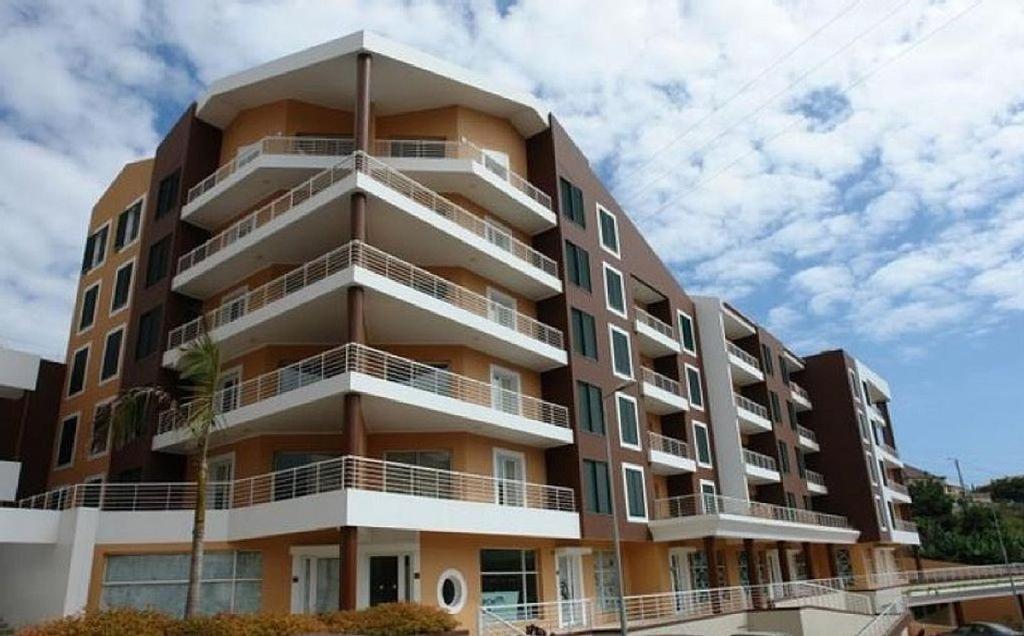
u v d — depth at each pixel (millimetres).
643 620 26891
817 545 49062
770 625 28828
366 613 18156
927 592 48281
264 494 23688
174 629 15562
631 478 31797
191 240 29688
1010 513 95188
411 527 20859
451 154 29031
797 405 54938
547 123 32500
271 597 22359
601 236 35438
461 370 26547
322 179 26266
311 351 25812
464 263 27984
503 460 27516
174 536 21750
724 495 40281
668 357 40281
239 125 30125
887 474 60562
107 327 32281
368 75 26062
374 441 25047
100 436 23766
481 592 24516
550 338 30438
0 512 20484
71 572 20516
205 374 20766
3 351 28797
